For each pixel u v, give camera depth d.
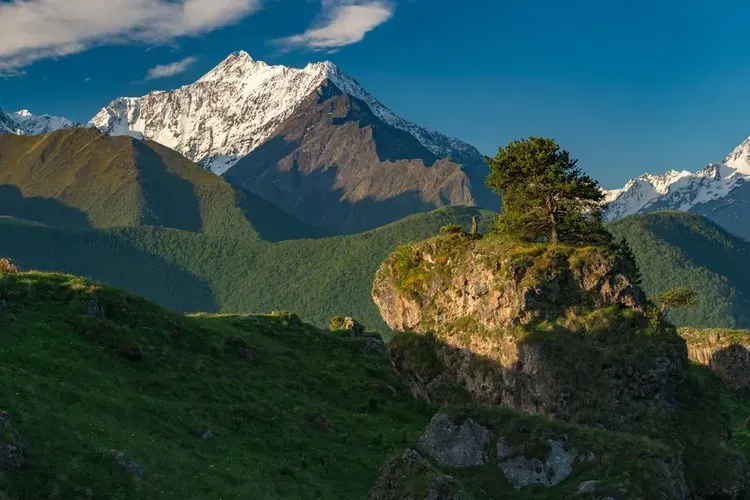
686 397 73.94
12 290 68.00
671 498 47.62
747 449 87.31
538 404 72.12
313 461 59.06
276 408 68.38
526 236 89.12
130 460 44.19
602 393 71.19
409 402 83.88
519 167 87.69
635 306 77.62
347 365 93.69
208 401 64.50
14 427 42.25
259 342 89.62
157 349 70.25
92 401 51.97
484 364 77.81
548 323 76.25
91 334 65.44
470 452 50.44
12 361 53.38
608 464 48.75
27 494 37.53
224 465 51.47
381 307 94.62
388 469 43.31
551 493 47.25
